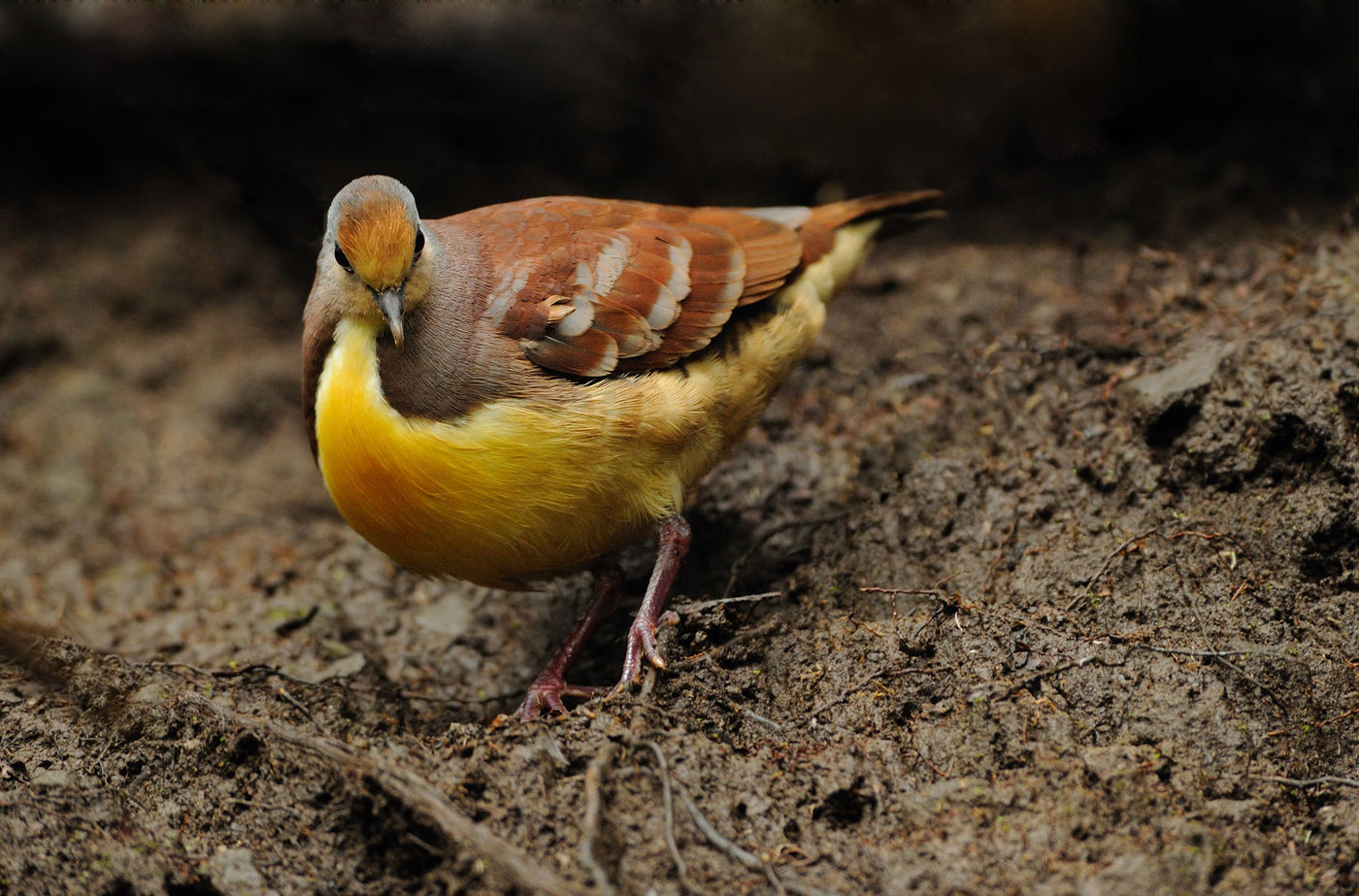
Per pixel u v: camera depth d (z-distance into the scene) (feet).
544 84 50.03
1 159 55.47
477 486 27.96
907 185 50.26
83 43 52.06
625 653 31.65
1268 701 26.71
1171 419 33.47
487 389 27.94
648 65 49.75
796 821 24.07
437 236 29.09
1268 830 23.84
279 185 52.90
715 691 28.22
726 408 32.09
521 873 21.94
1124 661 27.27
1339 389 31.27
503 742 25.26
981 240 48.24
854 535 33.76
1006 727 25.81
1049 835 22.77
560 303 29.17
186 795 26.55
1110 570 29.78
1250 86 46.75
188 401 50.90
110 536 44.34
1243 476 31.48
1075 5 47.21
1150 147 48.44
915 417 38.37
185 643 36.73
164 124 54.24
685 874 22.30
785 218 35.19
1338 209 42.88
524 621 37.29
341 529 43.55
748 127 50.52
